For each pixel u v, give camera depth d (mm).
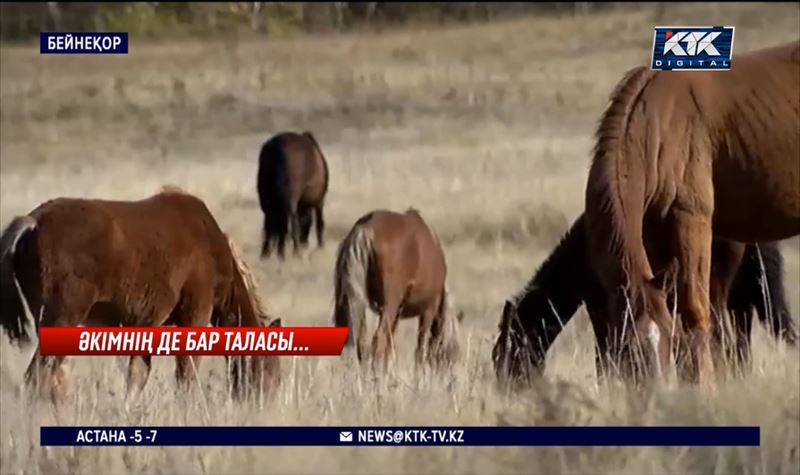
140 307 38656
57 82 168750
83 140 140125
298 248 83000
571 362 38594
